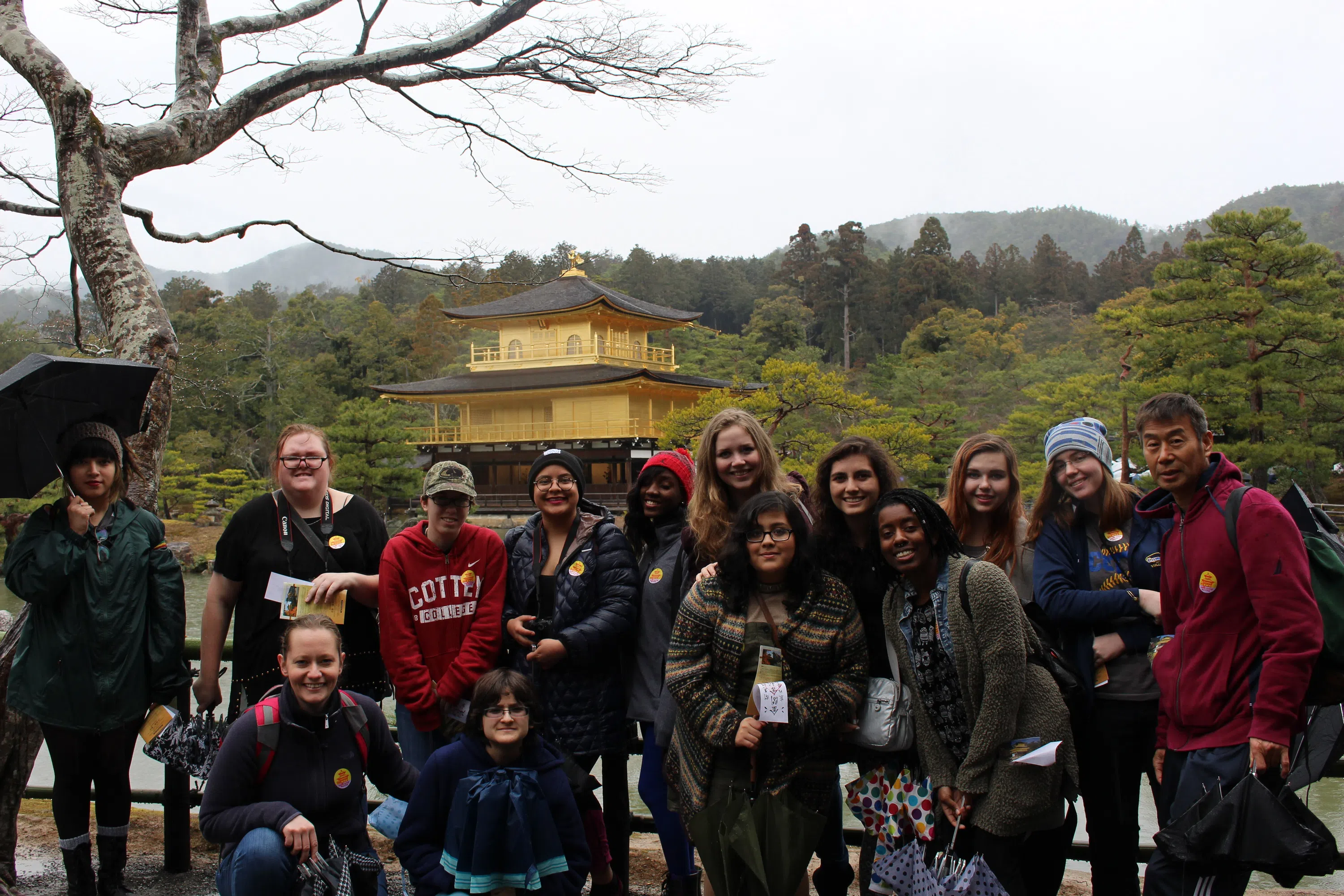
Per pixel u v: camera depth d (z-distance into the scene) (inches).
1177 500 114.9
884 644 122.9
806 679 115.3
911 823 117.0
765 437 133.2
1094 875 124.6
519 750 118.3
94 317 298.4
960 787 108.3
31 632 133.3
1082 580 125.7
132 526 137.2
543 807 115.8
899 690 116.9
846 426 1232.2
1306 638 100.5
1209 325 1044.5
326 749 119.5
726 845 105.7
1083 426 127.0
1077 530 127.9
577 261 1574.8
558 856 115.7
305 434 142.1
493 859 112.0
